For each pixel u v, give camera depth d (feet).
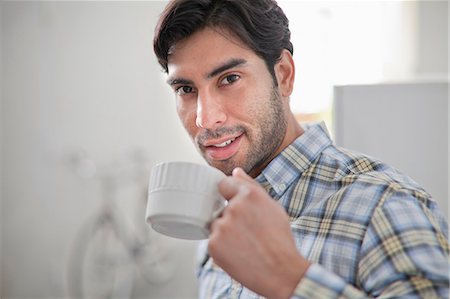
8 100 13.17
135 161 12.69
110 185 12.70
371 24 10.52
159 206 1.93
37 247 12.99
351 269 2.18
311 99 10.98
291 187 2.68
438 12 9.21
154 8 12.80
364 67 10.59
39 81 13.08
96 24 12.94
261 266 1.76
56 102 13.03
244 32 2.38
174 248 12.46
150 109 12.75
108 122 12.85
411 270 1.87
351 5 10.71
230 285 2.85
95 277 12.49
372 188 2.29
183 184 1.91
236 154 2.47
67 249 12.79
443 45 9.16
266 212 1.78
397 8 9.54
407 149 4.87
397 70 9.50
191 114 2.52
